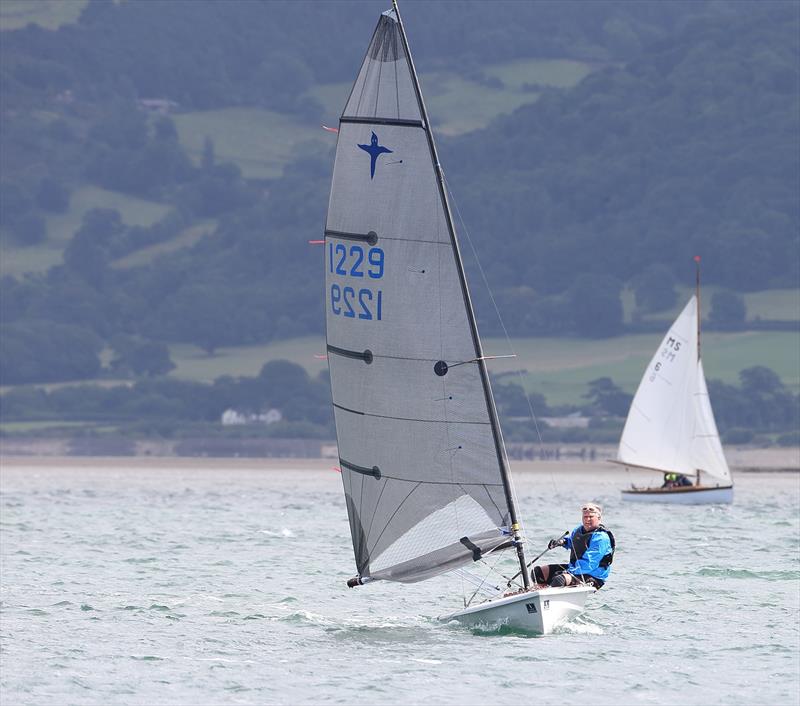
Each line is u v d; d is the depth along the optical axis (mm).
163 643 89312
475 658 83875
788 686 78062
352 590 114375
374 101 86688
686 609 104438
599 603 107188
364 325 87812
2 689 75938
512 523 85500
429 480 86938
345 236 88125
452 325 85562
